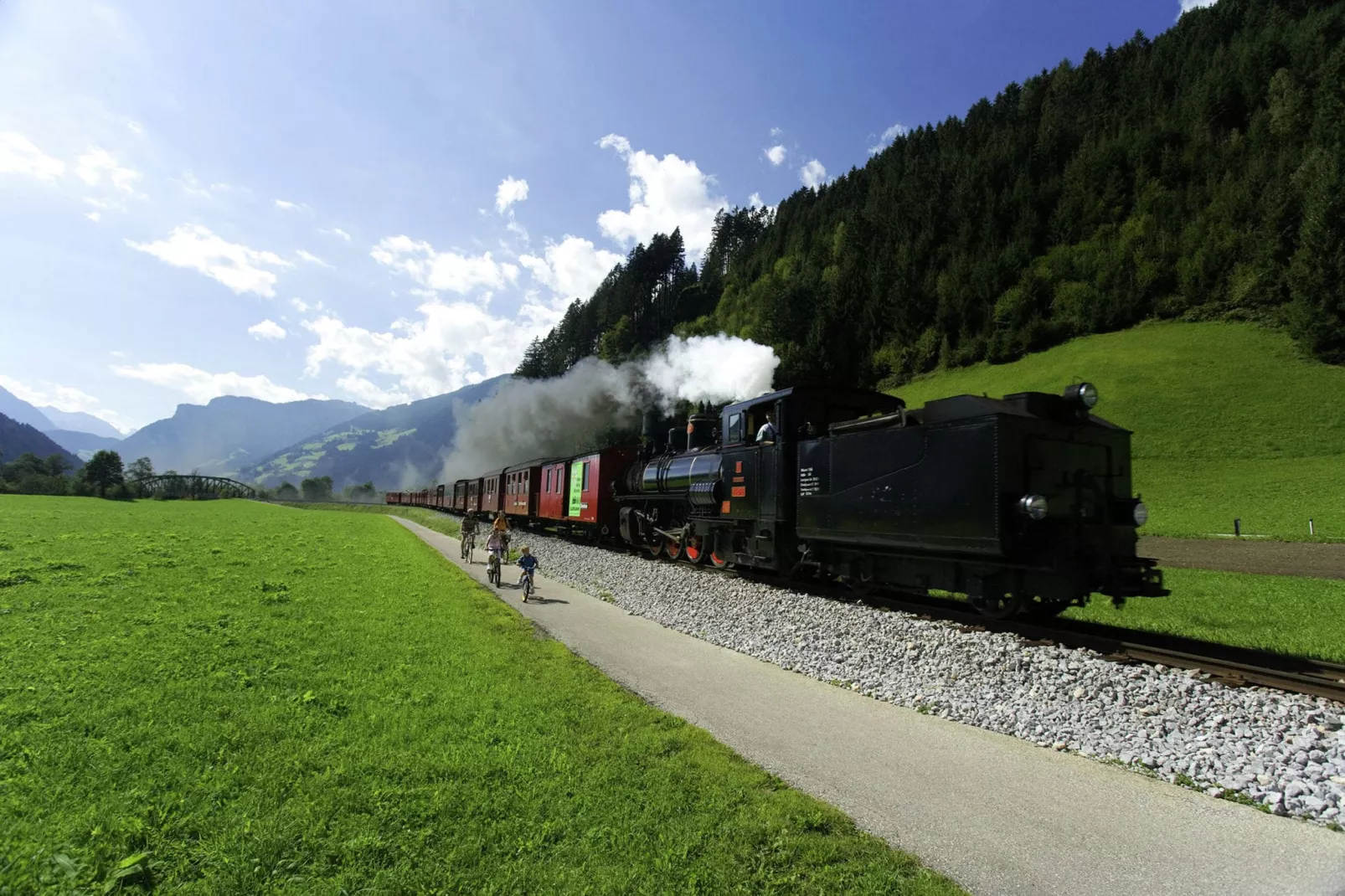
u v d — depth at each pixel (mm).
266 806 3994
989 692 6695
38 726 5129
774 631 9375
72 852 3381
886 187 112938
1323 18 87688
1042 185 93312
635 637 9750
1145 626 10547
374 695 6227
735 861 3637
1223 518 30234
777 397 12500
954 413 8547
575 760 4855
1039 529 7930
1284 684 6289
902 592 11562
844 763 5168
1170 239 73562
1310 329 51000
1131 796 4633
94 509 38781
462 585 14414
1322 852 3883
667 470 17391
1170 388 51750
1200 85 95500
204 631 8453
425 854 3527
